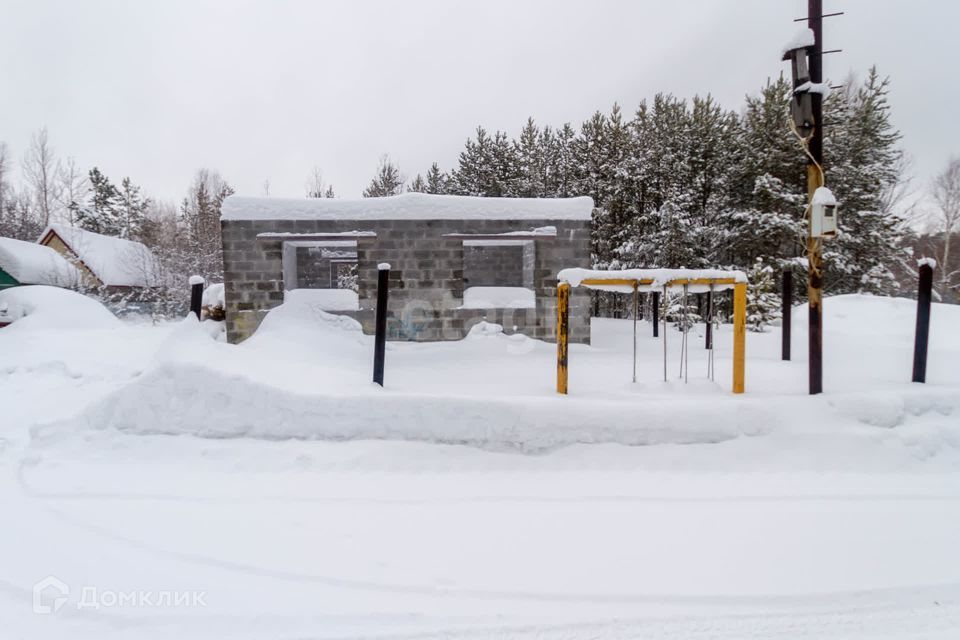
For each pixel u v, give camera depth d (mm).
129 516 3385
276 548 2963
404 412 4480
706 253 19422
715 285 5512
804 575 2684
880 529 3180
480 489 3807
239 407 4652
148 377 4840
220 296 9844
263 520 3318
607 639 2234
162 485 3893
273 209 8859
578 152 23375
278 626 2295
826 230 4629
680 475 4043
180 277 22734
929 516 3363
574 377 5984
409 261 9039
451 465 4191
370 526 3232
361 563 2795
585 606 2436
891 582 2633
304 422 4527
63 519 3344
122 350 9289
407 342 8914
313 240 8984
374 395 4562
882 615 2412
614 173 20344
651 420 4379
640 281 5344
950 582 2639
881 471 4074
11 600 2510
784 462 4160
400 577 2658
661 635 2262
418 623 2314
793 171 18406
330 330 8492
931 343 8461
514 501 3607
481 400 4469
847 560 2828
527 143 26281
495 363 7047
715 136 20016
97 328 11258
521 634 2258
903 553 2908
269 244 8836
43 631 2297
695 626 2316
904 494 3693
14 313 11219
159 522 3295
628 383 5441
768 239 18000
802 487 3809
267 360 5688
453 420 4445
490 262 13477
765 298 12508
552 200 9344
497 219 9188
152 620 2344
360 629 2277
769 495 3680
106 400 4797
